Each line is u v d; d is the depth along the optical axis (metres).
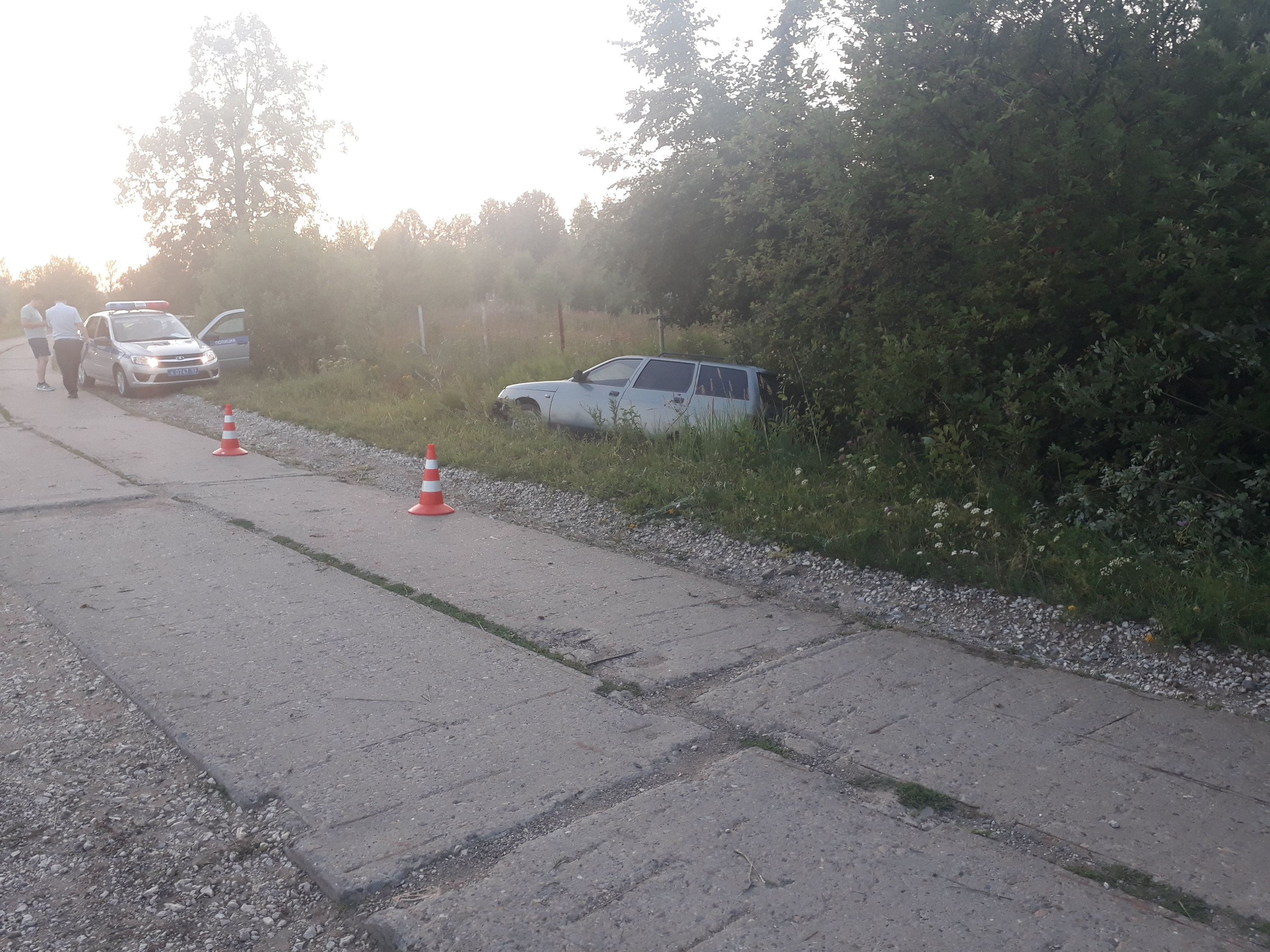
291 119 43.62
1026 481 7.70
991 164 8.09
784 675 5.04
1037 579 6.27
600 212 17.28
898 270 9.39
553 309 36.53
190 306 44.44
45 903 3.15
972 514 7.24
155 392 19.05
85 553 7.37
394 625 5.79
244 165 43.66
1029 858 3.34
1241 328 6.91
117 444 12.94
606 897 3.11
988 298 8.01
